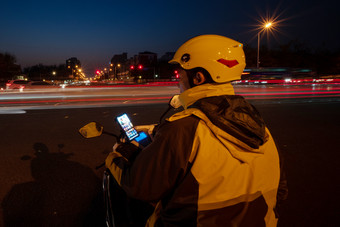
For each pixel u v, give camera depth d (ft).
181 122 3.28
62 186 10.69
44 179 11.31
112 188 5.18
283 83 115.34
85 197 9.85
